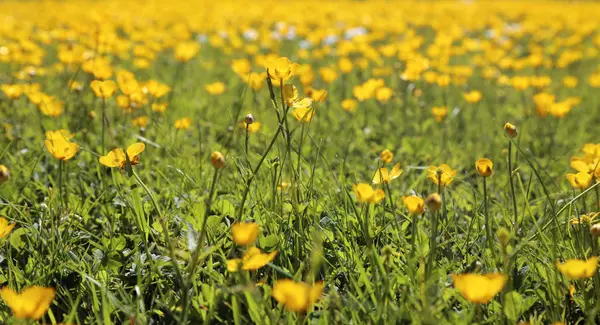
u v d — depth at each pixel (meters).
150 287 2.16
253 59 7.77
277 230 2.36
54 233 2.34
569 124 4.99
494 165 3.82
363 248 2.33
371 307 1.95
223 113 4.95
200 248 2.04
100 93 3.11
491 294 1.59
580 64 7.85
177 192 2.79
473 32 10.71
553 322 1.96
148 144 3.63
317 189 2.67
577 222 2.25
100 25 7.04
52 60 7.41
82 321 2.03
